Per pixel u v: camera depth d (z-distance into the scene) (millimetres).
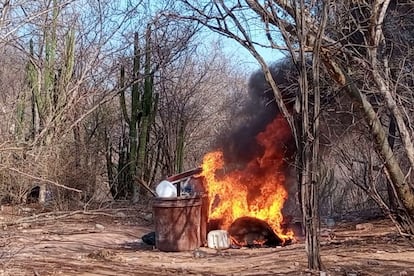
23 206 13266
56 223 12508
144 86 18500
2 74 12195
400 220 8836
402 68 7371
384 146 7395
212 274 7246
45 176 8961
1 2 7023
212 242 10016
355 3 7246
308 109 7199
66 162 14508
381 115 8773
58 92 13805
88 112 13500
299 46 7086
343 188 16188
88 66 15305
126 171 18266
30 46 14219
